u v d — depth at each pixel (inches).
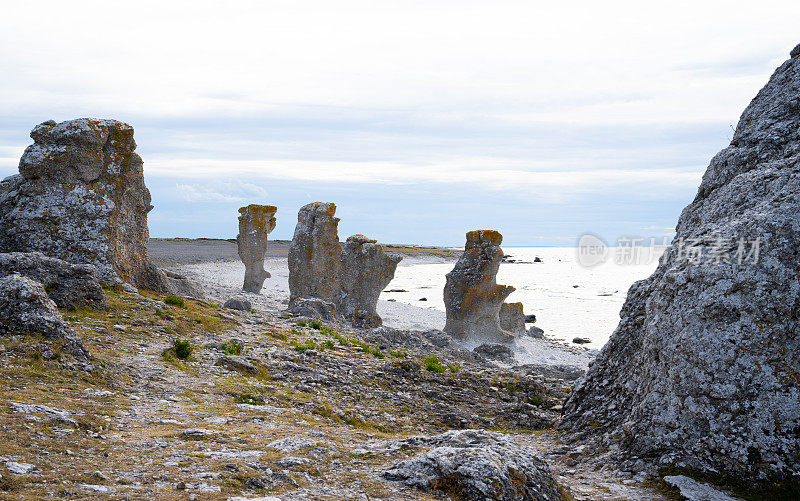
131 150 968.9
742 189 411.5
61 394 405.7
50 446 287.1
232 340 711.7
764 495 329.4
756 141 451.2
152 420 383.2
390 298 2316.7
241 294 1476.4
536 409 654.5
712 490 335.9
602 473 382.3
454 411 604.4
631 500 326.0
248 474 268.1
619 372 475.2
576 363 1173.7
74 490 231.8
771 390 342.0
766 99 471.2
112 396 432.5
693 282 377.1
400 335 1027.3
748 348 350.9
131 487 242.8
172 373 538.3
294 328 914.7
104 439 319.9
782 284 351.3
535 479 276.5
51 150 894.4
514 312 1481.3
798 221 359.9
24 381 416.8
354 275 1320.1
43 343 484.1
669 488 341.4
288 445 327.3
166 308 807.7
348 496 254.2
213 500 231.3
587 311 2036.2
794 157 399.5
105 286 840.3
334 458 311.6
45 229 871.1
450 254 6008.9
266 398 506.6
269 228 1612.9
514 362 1123.3
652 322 402.0
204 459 290.4
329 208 1342.3
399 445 335.0
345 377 652.1
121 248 930.1
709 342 359.6
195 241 4968.0
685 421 364.8
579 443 443.2
